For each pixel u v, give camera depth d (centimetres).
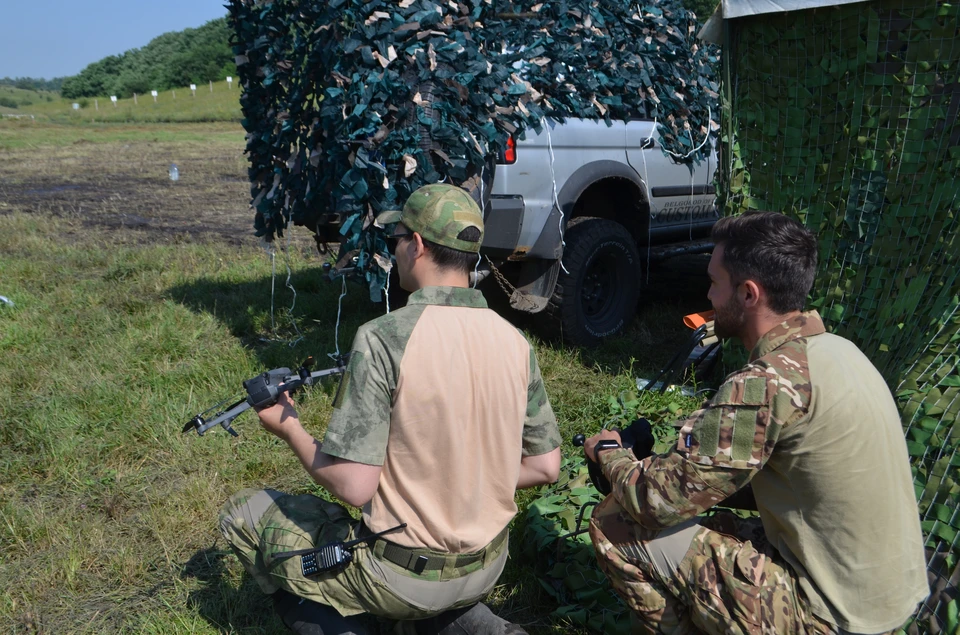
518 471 201
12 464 355
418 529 191
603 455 209
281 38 436
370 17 370
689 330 550
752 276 182
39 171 1609
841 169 330
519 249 437
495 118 399
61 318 550
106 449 369
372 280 382
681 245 571
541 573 274
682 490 180
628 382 437
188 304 590
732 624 183
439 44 379
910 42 299
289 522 211
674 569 194
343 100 371
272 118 454
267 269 705
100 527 311
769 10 328
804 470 173
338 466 184
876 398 175
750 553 186
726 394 178
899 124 309
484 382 190
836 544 174
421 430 186
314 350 484
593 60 467
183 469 354
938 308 271
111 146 2264
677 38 524
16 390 429
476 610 211
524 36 449
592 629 248
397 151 368
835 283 335
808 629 177
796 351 177
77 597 272
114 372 454
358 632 209
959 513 221
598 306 516
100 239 862
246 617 260
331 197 406
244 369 458
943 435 237
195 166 1720
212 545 299
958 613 205
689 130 532
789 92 341
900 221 312
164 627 254
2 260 713
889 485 173
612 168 475
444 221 190
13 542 301
